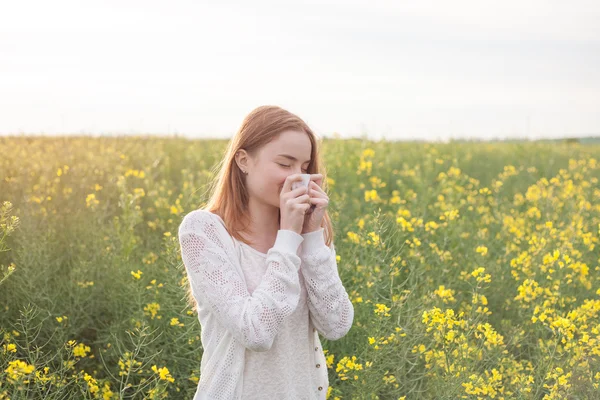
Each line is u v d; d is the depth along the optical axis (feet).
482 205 26.43
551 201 25.96
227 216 7.48
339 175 29.17
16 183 24.00
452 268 18.01
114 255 17.51
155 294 14.84
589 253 20.75
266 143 7.30
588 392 12.16
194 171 34.78
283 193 7.16
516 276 17.38
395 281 16.44
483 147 52.85
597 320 14.53
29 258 16.01
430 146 50.21
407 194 25.02
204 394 7.29
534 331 15.20
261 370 7.25
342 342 13.96
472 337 14.94
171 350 13.93
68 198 24.29
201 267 7.14
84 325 15.08
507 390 13.07
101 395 12.08
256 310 6.83
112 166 32.42
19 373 10.86
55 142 40.22
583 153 50.75
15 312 15.25
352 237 17.48
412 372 13.78
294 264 7.02
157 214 24.26
